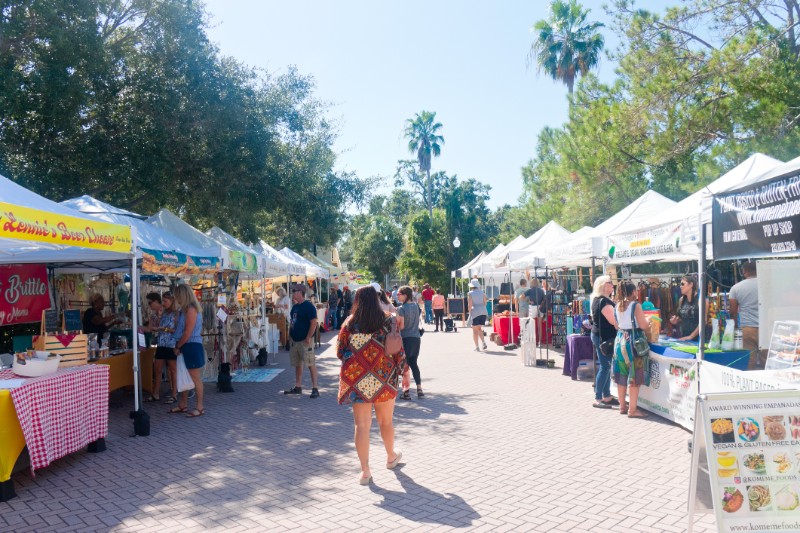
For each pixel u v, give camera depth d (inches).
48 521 190.1
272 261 593.0
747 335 301.0
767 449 152.3
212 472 239.8
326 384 461.1
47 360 242.8
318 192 707.4
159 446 281.7
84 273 454.0
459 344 762.2
